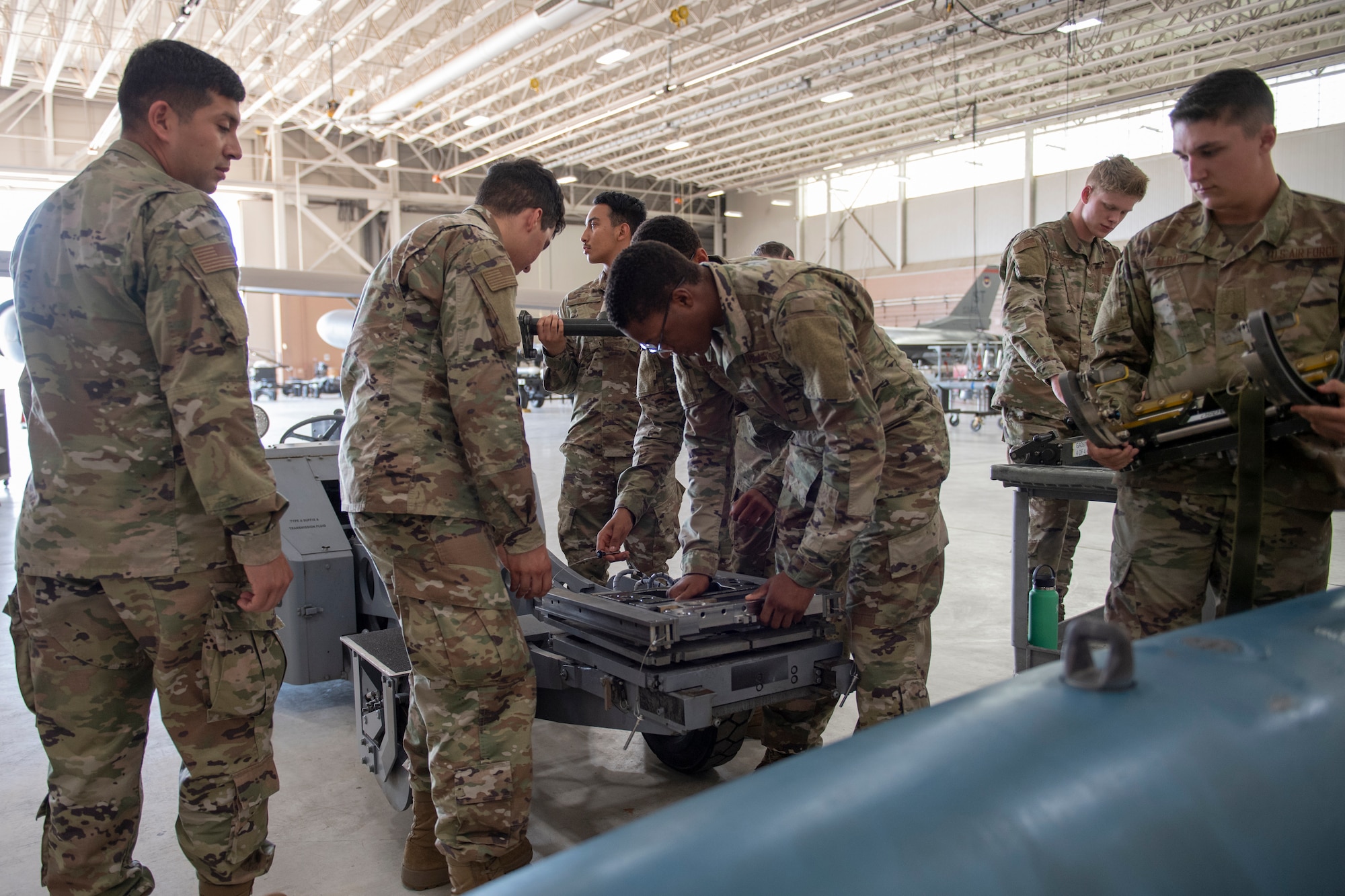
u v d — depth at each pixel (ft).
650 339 5.51
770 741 7.38
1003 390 10.60
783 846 1.42
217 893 5.04
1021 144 80.74
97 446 4.56
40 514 4.60
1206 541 5.09
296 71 60.39
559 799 7.34
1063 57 59.26
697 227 108.88
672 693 5.37
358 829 6.93
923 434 6.17
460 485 5.50
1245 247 4.97
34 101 72.84
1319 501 4.73
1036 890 1.49
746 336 5.48
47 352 4.57
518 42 48.06
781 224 102.73
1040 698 1.94
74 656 4.70
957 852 1.47
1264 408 4.30
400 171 89.66
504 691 5.55
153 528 4.62
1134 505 5.35
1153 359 5.57
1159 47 58.13
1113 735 1.79
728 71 53.98
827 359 5.24
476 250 5.43
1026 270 10.09
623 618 5.71
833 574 7.02
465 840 5.41
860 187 93.61
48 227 4.63
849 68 58.65
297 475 10.00
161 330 4.48
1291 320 4.14
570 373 9.22
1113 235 76.18
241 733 4.97
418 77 66.90
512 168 6.18
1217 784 1.77
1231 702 1.97
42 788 7.70
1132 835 1.62
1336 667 2.18
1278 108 66.85
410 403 5.45
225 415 4.55
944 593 13.74
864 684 6.24
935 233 87.71
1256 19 53.98
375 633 7.67
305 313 91.50
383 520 5.46
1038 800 1.60
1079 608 12.57
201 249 4.54
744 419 8.44
